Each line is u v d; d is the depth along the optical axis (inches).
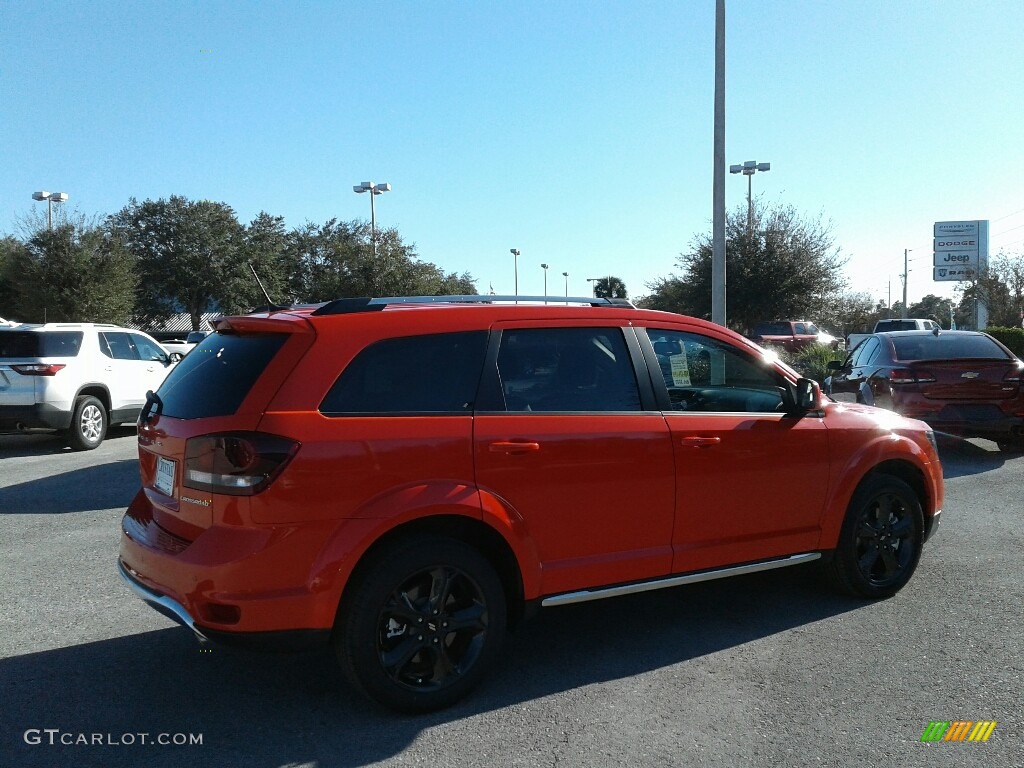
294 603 128.3
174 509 139.6
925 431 207.0
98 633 180.7
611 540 156.9
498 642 146.4
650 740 132.0
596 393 158.7
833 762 125.0
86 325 462.6
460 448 140.8
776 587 208.7
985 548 239.9
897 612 189.0
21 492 331.0
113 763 126.4
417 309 148.3
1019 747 129.1
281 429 129.1
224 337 152.6
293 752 129.5
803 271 1221.7
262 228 1817.2
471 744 131.3
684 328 175.0
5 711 144.2
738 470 171.0
